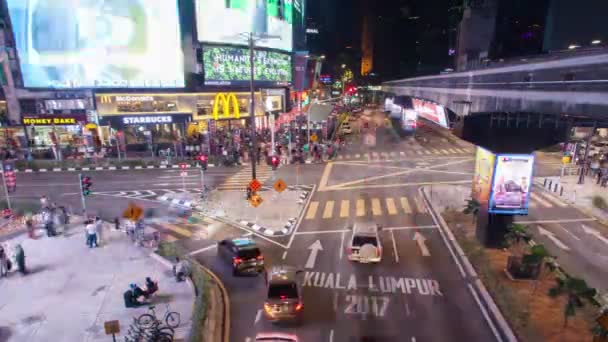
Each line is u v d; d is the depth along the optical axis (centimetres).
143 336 1252
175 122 4431
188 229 2350
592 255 1930
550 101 1564
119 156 3966
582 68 1348
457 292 1585
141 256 1948
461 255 1933
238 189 3142
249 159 4172
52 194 3050
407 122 6381
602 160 3484
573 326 1320
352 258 1852
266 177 3494
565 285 1300
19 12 3912
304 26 6906
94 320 1393
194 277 1675
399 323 1373
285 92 6244
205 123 4791
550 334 1274
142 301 1498
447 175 3581
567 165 3897
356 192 3042
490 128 1869
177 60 4294
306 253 1988
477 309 1461
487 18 5409
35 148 4231
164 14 4181
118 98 4166
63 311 1453
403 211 2612
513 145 1862
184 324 1357
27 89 4031
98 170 3803
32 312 1448
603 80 1223
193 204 2783
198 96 4503
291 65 6269
